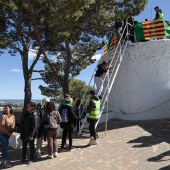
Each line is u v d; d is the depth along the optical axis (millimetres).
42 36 16422
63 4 11703
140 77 11875
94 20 15156
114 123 11430
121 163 6480
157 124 10406
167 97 11500
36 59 16641
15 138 8531
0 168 6496
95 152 7477
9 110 7004
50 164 6660
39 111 7152
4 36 13656
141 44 11953
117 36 12672
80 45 17688
